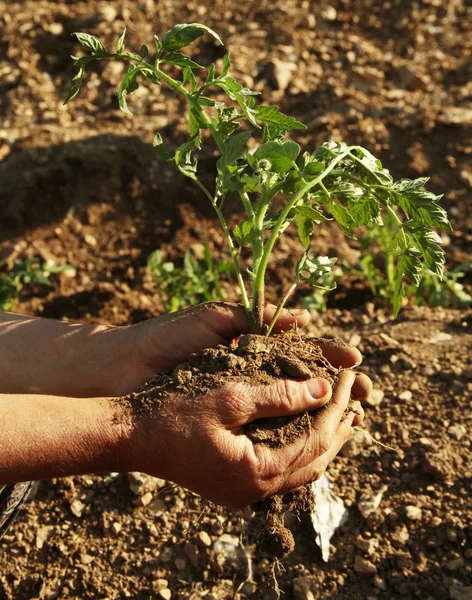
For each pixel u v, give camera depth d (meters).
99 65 1.72
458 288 1.28
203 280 1.30
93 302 1.34
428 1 1.92
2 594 0.99
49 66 1.75
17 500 0.93
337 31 1.84
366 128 1.58
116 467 0.83
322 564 1.00
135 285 1.38
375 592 0.98
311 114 1.61
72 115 1.62
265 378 0.86
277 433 0.85
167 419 0.83
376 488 1.04
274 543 0.88
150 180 1.49
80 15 1.82
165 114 1.60
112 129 1.56
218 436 0.83
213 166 1.49
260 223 0.89
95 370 0.95
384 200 0.89
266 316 0.94
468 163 1.53
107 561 1.01
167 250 1.41
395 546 1.00
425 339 1.20
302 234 0.93
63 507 1.04
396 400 1.12
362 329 1.24
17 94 1.67
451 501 1.03
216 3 1.91
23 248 1.42
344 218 0.88
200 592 0.98
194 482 0.84
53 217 1.46
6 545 1.02
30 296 1.35
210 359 0.88
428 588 0.97
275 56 1.72
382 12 1.91
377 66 1.74
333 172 0.89
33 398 0.83
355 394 0.93
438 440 1.07
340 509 1.03
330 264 0.91
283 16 1.84
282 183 0.88
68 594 0.99
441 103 1.65
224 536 1.01
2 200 1.47
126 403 0.83
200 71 1.68
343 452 1.07
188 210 1.47
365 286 1.36
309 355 0.90
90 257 1.42
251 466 0.84
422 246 0.87
